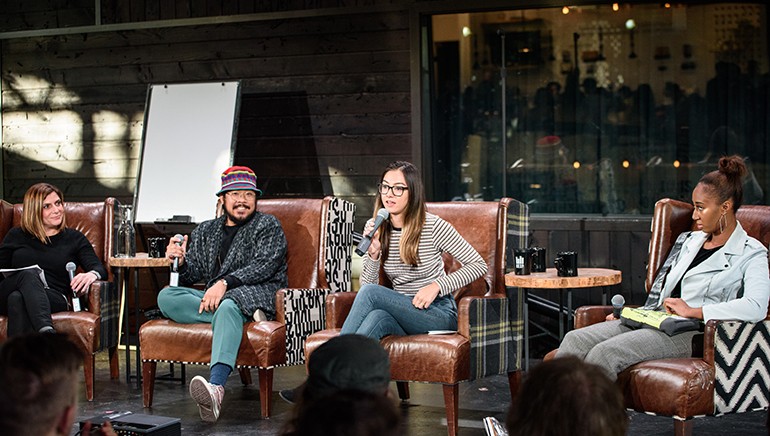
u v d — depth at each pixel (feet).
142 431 9.73
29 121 21.20
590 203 18.25
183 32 20.04
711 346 10.17
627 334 10.71
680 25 17.66
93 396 14.56
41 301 14.20
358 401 3.62
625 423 4.03
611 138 18.10
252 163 19.76
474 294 13.41
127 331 15.65
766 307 10.58
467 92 18.78
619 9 17.89
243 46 19.69
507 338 12.96
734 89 17.57
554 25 18.22
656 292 11.62
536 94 18.43
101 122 20.71
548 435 3.90
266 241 14.20
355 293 13.10
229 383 15.74
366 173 19.01
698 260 11.35
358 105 19.01
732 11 17.48
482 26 18.58
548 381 3.96
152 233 19.62
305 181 19.42
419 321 12.23
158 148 19.38
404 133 18.76
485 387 15.17
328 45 19.15
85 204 16.33
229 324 13.12
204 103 19.24
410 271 12.83
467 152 18.88
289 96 19.44
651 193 17.94
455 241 12.72
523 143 18.54
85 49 20.74
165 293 13.89
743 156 17.61
